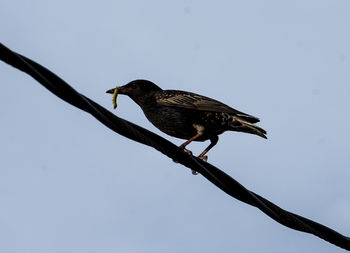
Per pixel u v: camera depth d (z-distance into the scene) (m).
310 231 11.50
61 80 8.91
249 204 11.05
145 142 10.30
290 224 11.36
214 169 10.84
